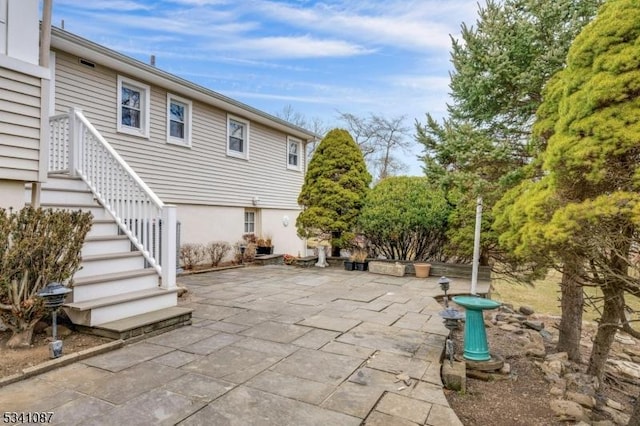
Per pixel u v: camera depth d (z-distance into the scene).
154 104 8.19
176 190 8.76
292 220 13.30
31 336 3.42
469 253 8.11
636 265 3.13
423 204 8.80
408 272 8.78
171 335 3.99
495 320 6.14
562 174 3.34
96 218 5.05
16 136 3.87
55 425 2.23
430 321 4.76
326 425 2.32
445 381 3.28
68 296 3.80
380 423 2.37
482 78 5.35
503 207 4.83
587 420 3.03
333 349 3.67
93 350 3.32
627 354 6.16
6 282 3.19
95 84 7.05
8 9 3.85
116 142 7.43
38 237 3.35
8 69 3.79
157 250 4.63
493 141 5.65
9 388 2.68
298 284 7.28
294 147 13.59
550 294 9.98
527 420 2.92
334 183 9.91
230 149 10.49
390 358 3.47
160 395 2.63
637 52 2.84
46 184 4.78
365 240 9.88
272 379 2.95
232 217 10.52
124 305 4.03
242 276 8.17
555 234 3.19
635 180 2.87
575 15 4.86
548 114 4.33
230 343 3.77
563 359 4.73
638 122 2.83
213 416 2.38
